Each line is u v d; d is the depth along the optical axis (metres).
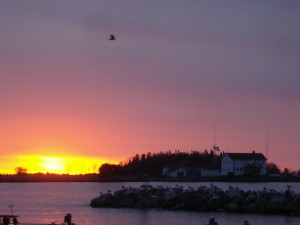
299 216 123.62
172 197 144.25
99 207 151.00
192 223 112.75
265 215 125.69
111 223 113.88
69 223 88.25
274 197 132.25
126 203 151.00
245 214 128.00
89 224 111.88
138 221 116.88
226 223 111.62
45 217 126.06
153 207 146.00
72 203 169.12
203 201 138.38
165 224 112.12
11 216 90.56
